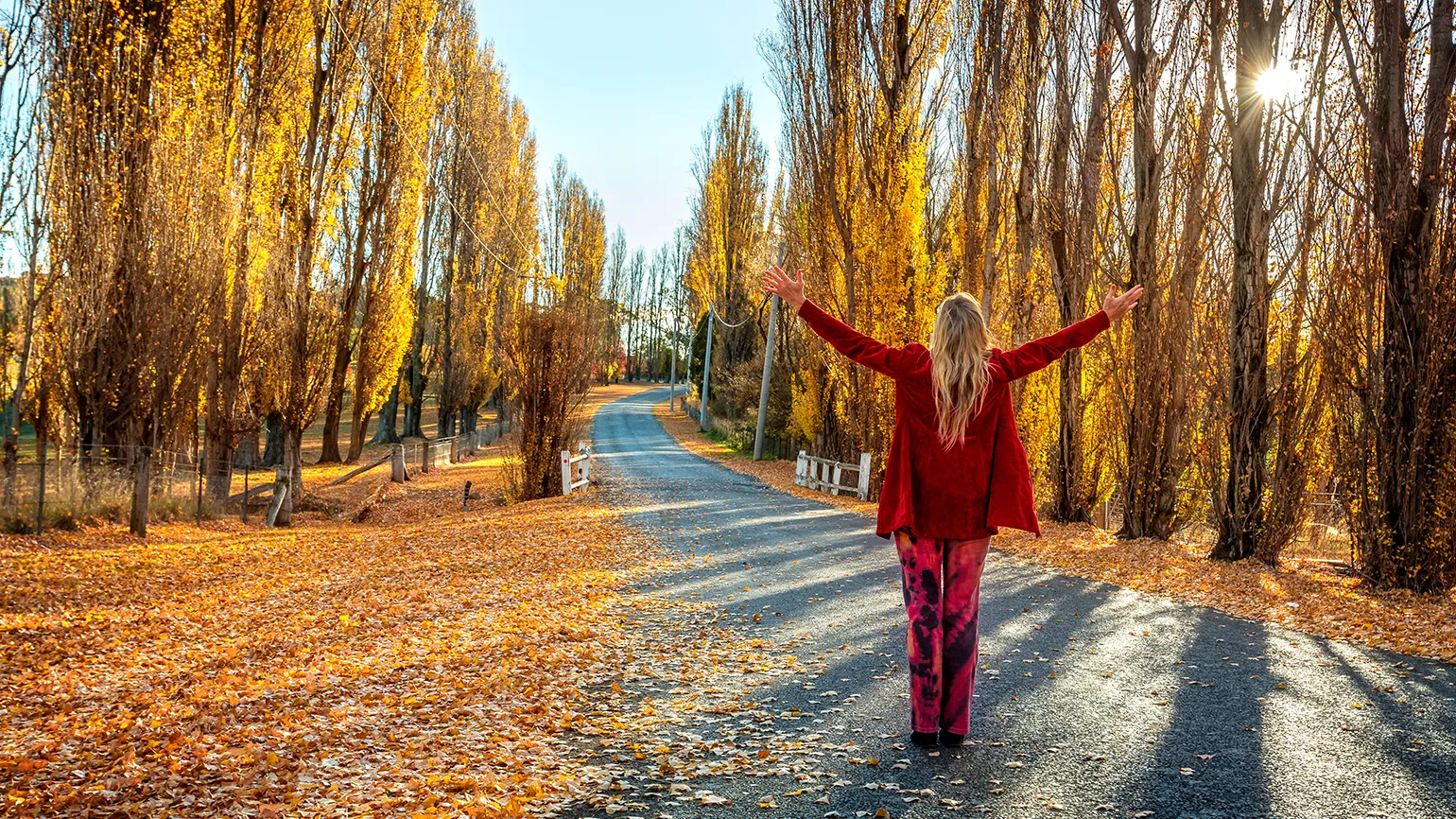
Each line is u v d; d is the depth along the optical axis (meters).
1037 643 6.90
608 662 6.54
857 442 24.20
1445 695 5.30
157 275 16.34
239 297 21.19
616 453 41.16
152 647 7.82
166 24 16.39
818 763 4.13
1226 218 13.48
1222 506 12.54
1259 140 12.10
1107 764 4.02
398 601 9.44
